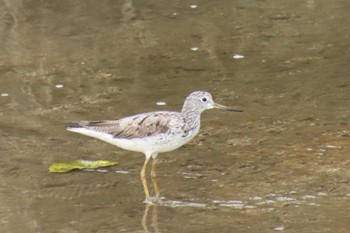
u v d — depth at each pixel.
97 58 17.22
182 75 16.38
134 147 12.03
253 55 17.31
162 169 12.79
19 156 13.18
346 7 19.89
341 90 15.55
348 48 17.52
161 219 11.27
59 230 10.97
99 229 11.00
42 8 19.92
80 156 13.21
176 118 12.05
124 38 18.27
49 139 13.80
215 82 16.02
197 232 10.85
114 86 15.89
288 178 12.34
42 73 16.50
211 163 12.94
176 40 18.16
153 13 19.75
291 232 10.76
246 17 19.47
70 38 18.27
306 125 14.17
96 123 12.06
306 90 15.59
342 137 13.64
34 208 11.58
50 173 12.63
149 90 15.68
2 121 14.42
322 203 11.56
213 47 17.75
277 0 20.50
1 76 16.31
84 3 20.23
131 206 11.66
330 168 12.59
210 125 14.30
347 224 10.93
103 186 12.28
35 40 18.14
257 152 13.24
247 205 11.59
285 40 18.06
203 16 19.56
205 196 11.88
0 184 12.28
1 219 11.25
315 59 17.02
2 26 18.84
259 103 15.09
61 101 15.24
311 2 20.30
